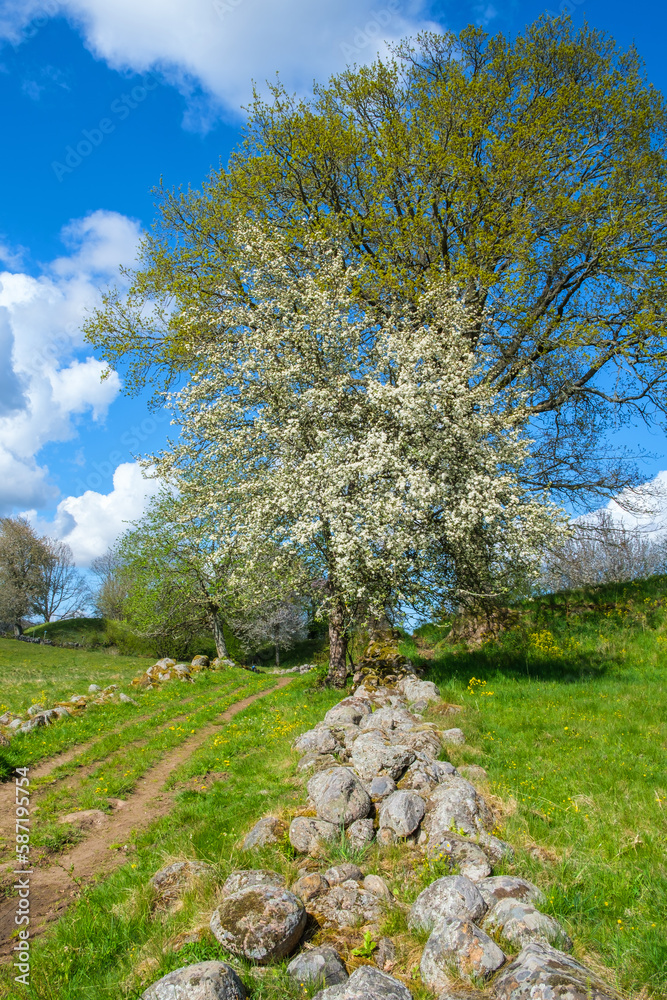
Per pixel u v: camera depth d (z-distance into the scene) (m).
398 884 5.91
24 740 12.80
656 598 19.30
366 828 6.87
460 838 6.31
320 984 4.35
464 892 5.06
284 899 5.08
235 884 5.71
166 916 5.73
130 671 29.88
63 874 7.48
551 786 8.06
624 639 17.70
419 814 6.85
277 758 10.46
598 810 7.21
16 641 47.06
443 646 20.72
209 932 5.16
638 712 11.52
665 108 19.56
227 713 16.89
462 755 9.22
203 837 7.40
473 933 4.46
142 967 4.95
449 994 4.00
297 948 4.95
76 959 5.43
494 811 7.34
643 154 18.72
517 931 4.60
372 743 8.52
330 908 5.38
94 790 10.23
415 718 10.93
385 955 4.75
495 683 14.85
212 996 4.11
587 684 14.15
